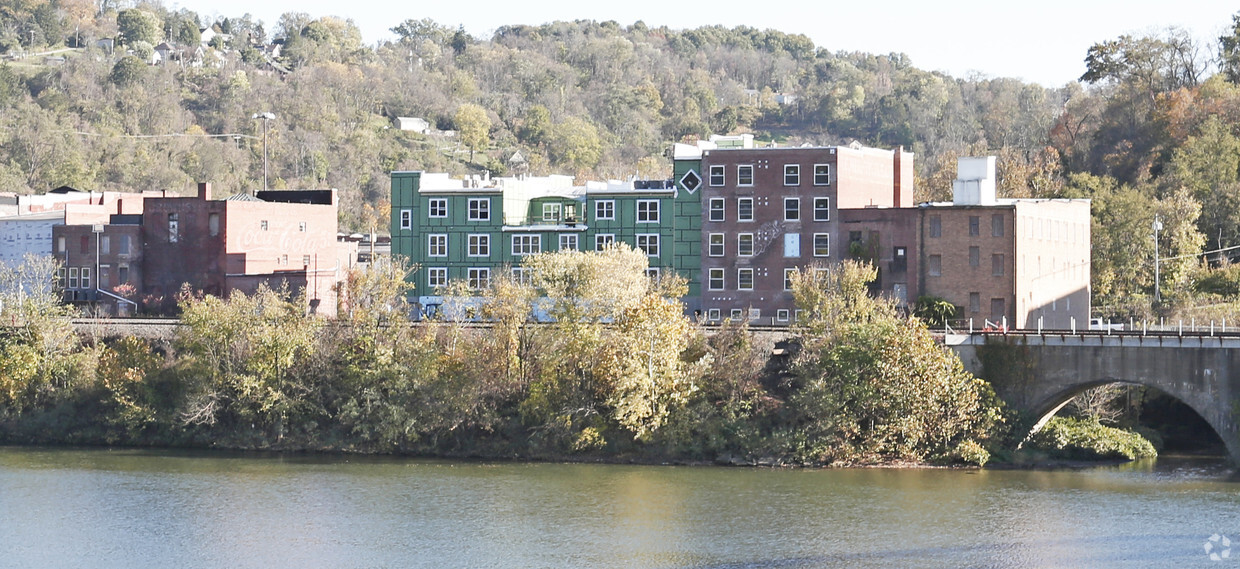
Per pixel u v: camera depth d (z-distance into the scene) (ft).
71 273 499.10
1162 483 329.31
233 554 276.62
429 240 487.61
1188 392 330.13
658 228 470.39
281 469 352.28
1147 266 517.96
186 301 413.80
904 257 434.30
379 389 375.45
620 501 313.73
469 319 399.44
